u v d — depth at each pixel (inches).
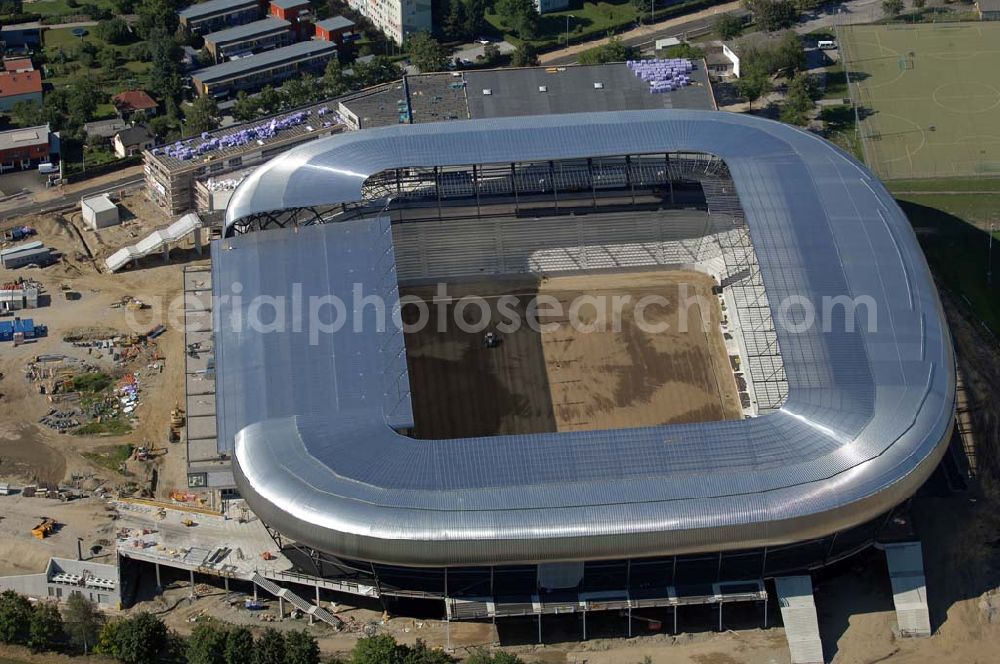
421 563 6909.5
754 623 7332.7
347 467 7170.3
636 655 7160.4
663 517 6904.5
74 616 6998.0
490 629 7303.2
